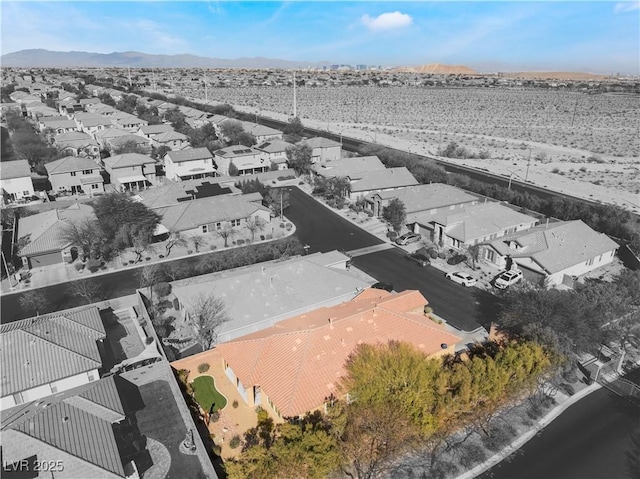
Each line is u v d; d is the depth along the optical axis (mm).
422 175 100812
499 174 113438
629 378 42938
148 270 57562
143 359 44719
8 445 30516
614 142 154250
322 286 51812
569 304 42156
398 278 61812
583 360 44781
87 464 30250
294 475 29953
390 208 77750
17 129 138250
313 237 76000
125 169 100688
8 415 36875
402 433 32625
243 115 178625
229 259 62656
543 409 39219
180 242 72562
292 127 152750
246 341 41781
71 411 34406
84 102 185250
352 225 81438
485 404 35938
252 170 110938
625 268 64125
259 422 37312
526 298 44344
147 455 34719
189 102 199125
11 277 61656
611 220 72625
